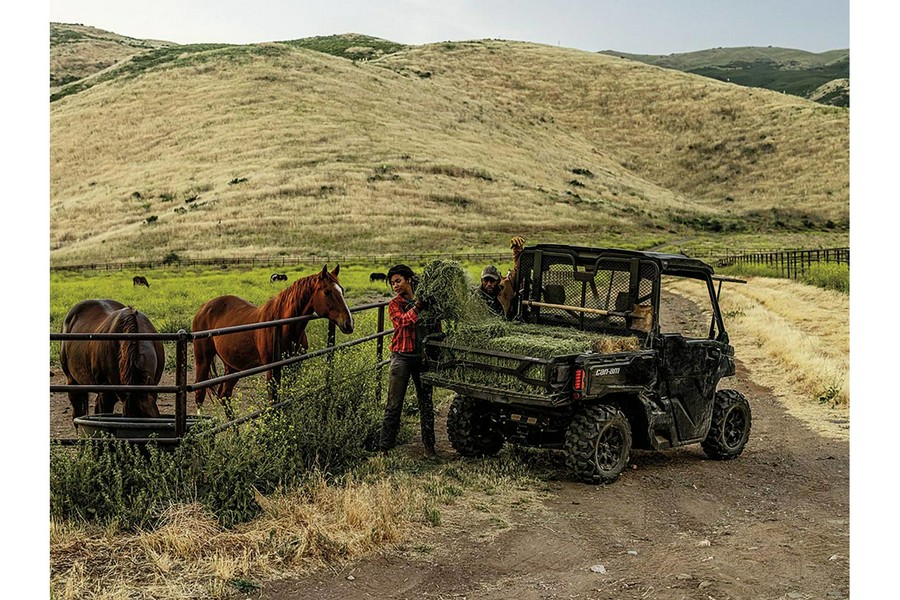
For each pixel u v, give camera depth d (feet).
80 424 22.40
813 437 33.63
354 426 26.55
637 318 27.35
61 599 15.47
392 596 16.81
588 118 465.88
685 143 433.89
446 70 499.92
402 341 27.96
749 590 17.20
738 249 229.66
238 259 185.37
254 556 18.13
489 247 215.51
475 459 28.25
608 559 19.24
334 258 189.06
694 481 26.68
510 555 19.29
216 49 424.05
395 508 21.24
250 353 31.96
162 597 16.07
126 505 19.85
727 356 29.58
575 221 267.18
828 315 71.72
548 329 28.22
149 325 24.67
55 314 70.95
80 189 271.69
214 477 20.68
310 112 333.21
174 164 283.38
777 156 404.16
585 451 25.12
